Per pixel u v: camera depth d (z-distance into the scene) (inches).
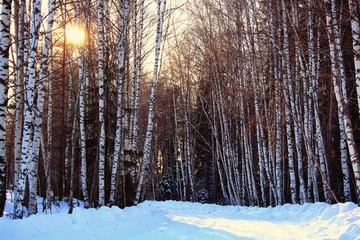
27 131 388.8
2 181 346.0
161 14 652.7
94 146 802.8
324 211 442.6
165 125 1742.1
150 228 400.2
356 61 400.5
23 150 385.7
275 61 794.8
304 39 737.0
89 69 772.6
